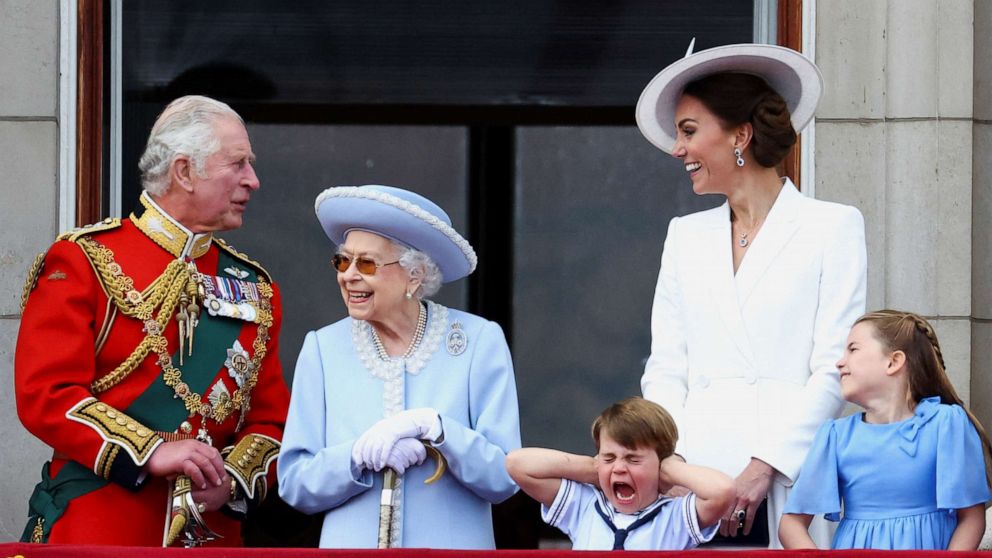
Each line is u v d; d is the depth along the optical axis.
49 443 16.42
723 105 17.09
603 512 15.59
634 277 23.77
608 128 23.78
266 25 23.45
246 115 23.53
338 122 23.72
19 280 20.81
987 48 21.55
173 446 16.42
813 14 21.61
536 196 23.84
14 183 20.94
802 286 16.83
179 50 22.86
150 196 17.42
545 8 23.73
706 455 16.56
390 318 16.34
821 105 21.52
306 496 15.87
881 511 15.41
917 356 15.70
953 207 21.34
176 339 17.00
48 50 21.14
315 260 23.66
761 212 17.34
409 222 16.05
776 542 16.28
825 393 16.34
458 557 13.72
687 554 13.77
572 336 23.75
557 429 23.59
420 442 15.71
